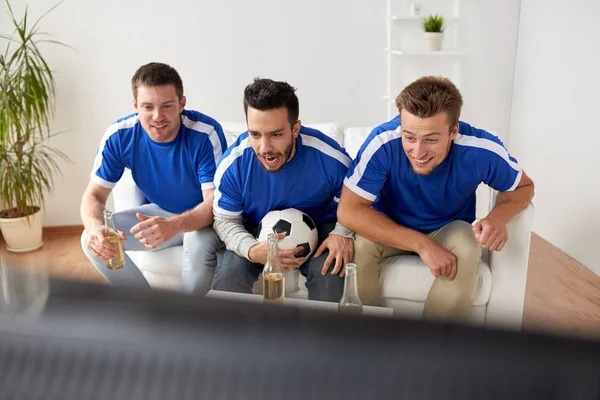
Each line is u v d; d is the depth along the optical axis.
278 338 0.17
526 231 1.93
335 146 2.05
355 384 0.16
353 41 3.53
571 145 3.04
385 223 1.91
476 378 0.16
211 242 2.09
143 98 2.07
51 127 3.41
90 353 0.17
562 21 3.09
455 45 3.65
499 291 1.99
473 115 3.80
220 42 3.43
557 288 2.72
